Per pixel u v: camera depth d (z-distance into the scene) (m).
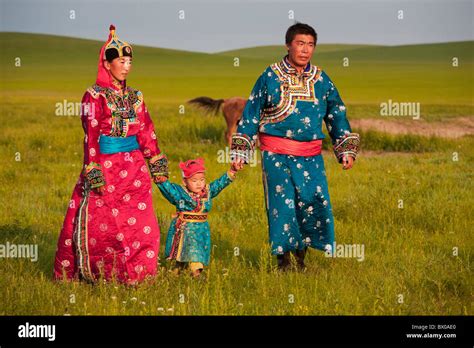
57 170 22.23
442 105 49.44
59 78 87.88
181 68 107.19
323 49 165.75
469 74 89.31
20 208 16.19
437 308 10.30
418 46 139.38
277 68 12.02
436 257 12.30
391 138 30.08
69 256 11.21
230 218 15.59
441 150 28.72
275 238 11.85
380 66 107.88
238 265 11.88
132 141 11.35
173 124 32.91
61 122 36.16
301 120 11.90
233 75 94.81
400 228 14.70
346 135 12.27
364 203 16.34
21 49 124.31
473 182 19.34
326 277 11.29
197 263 11.38
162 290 10.59
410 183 19.02
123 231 11.14
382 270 11.86
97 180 10.88
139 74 95.69
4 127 32.84
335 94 12.25
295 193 11.98
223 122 33.78
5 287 10.71
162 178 11.53
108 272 11.12
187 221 11.51
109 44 11.13
